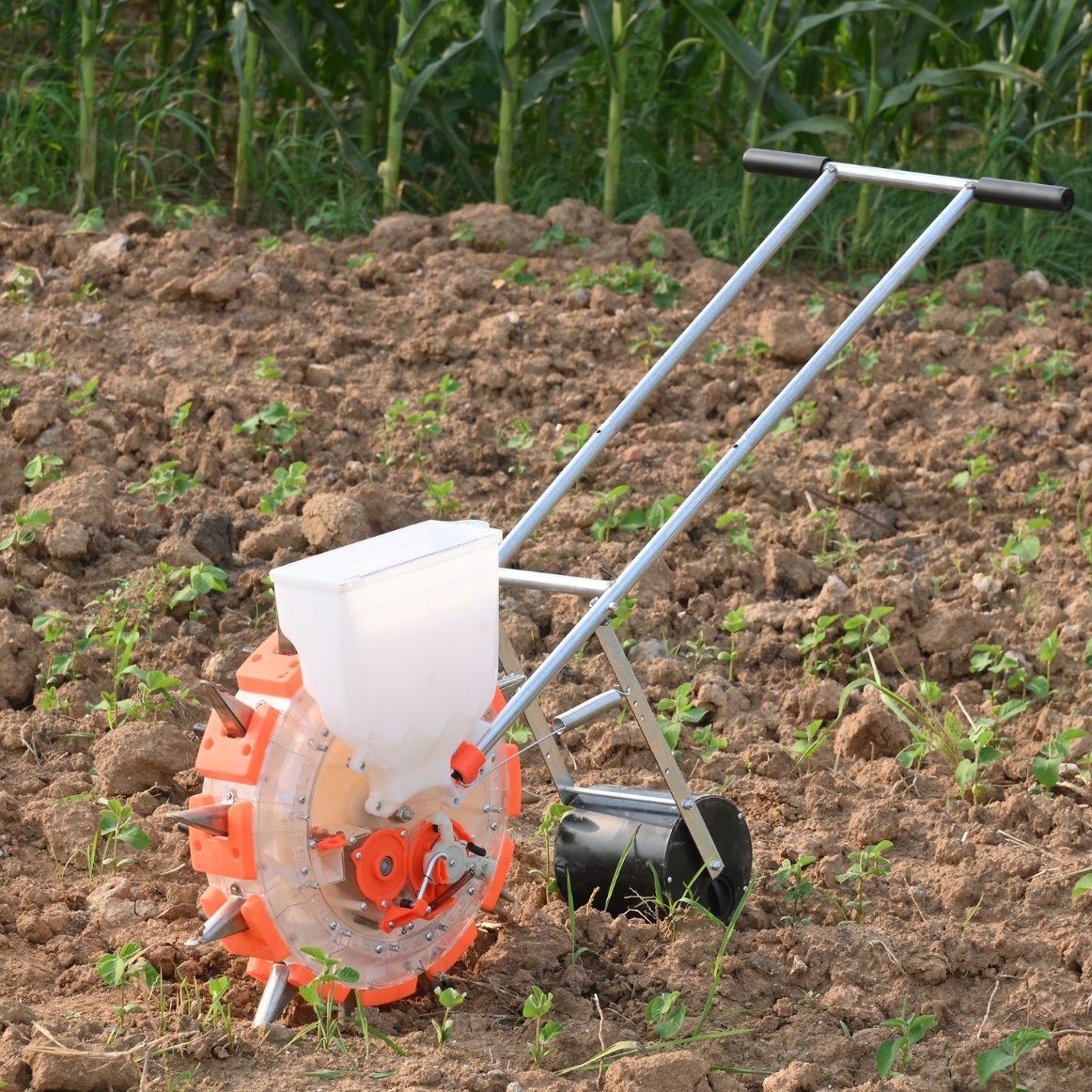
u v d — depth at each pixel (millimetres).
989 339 13727
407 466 11516
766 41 15773
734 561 10438
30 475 10422
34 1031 5641
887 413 12398
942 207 16250
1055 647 8930
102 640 8820
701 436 12188
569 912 6812
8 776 7863
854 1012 6215
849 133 15727
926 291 15031
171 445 11477
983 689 9250
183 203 16641
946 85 15219
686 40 16766
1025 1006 6305
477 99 17328
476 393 12617
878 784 8211
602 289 13789
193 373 12445
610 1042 5879
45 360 12219
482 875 6207
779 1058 5945
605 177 16406
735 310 14195
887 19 15234
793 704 8953
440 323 13422
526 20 15891
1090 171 16016
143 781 7766
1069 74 17859
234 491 10953
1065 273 15695
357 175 16656
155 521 10383
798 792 8109
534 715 7098
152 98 17625
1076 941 6617
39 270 14023
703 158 18969
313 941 5777
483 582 5801
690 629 9852
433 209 16906
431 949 6184
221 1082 5488
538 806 7895
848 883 7250
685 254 15211
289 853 5617
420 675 5613
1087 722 8539
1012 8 15234
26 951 6445
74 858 7164
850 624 9242
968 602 10078
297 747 5621
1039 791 8047
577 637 6320
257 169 16547
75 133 17047
